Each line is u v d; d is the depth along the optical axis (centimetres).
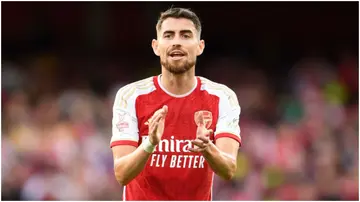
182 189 1820
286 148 4262
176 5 6391
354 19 6525
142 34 6359
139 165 1675
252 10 6625
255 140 4319
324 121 4972
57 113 4750
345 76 5931
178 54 1752
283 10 6569
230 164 1719
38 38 6469
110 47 6391
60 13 6481
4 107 4947
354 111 5356
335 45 6544
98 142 4247
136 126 1797
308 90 5403
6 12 6462
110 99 5172
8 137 4269
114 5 6391
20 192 3872
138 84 1833
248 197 3853
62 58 6278
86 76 6047
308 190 3991
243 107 5294
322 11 6575
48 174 3975
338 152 4519
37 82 5816
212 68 6231
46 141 4191
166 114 1722
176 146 1792
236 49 6562
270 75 6241
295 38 6581
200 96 1816
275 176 4047
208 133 1662
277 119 5150
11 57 6334
